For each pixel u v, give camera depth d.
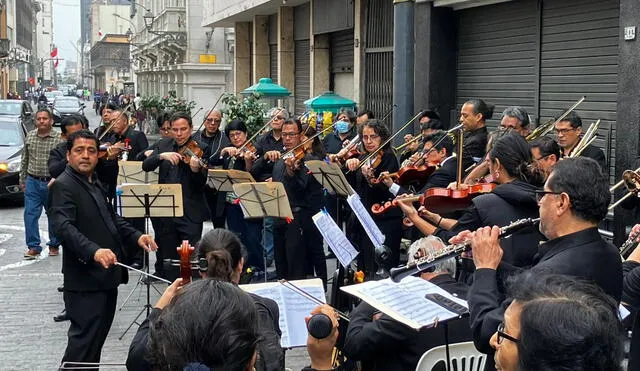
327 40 19.14
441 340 3.79
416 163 7.70
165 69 36.69
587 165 3.33
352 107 13.97
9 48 56.06
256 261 9.60
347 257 5.39
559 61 10.17
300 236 8.23
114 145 9.28
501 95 11.45
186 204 8.58
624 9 8.41
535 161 4.63
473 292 3.21
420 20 12.53
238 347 2.17
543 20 10.43
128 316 8.14
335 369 3.91
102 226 5.66
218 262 3.88
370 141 7.86
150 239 5.98
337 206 8.71
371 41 15.81
